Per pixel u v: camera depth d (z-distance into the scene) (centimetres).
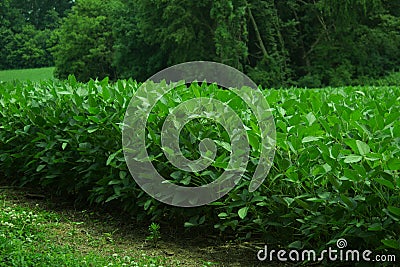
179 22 3297
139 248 495
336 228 402
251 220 469
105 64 4166
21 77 4956
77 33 4150
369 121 401
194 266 452
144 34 3559
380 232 379
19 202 648
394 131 380
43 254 447
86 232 536
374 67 3562
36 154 630
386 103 489
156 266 447
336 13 3472
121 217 582
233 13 3262
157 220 551
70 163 616
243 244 497
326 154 389
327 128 412
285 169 418
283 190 436
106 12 4188
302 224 429
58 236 517
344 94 589
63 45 4172
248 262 459
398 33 3591
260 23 3550
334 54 3556
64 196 664
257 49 3597
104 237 521
